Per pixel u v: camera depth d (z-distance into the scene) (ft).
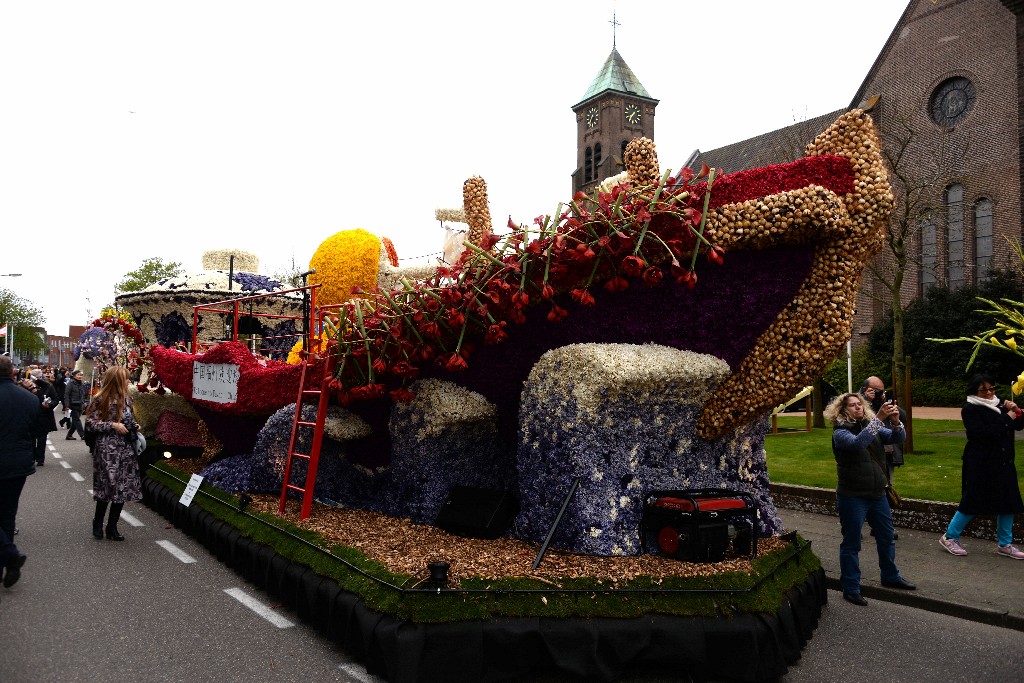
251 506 22.24
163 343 42.98
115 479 24.34
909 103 109.70
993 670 15.03
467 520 18.31
